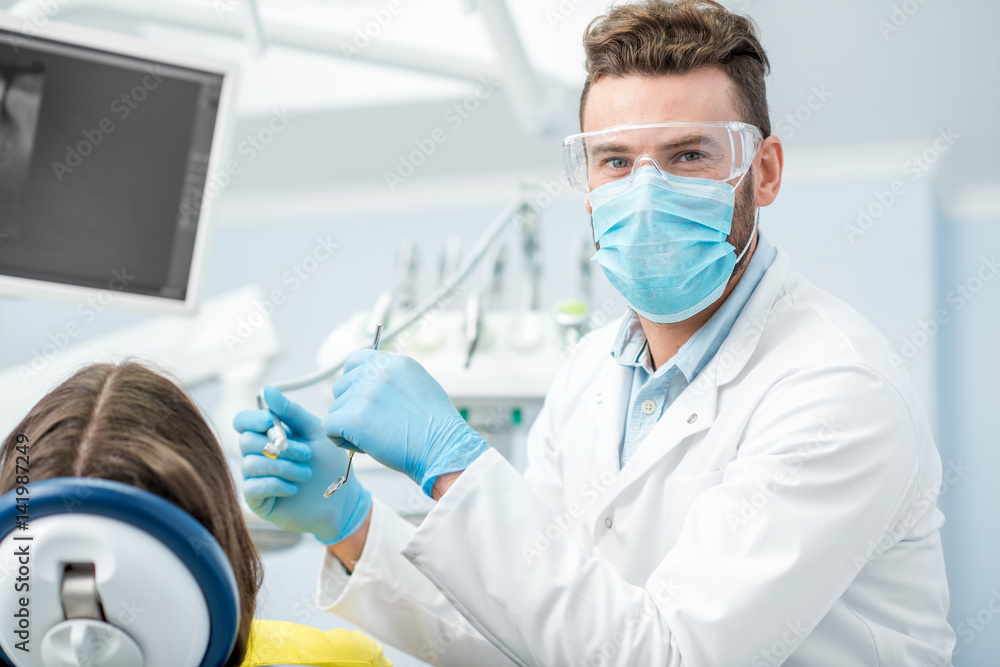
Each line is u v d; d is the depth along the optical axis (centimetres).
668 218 114
